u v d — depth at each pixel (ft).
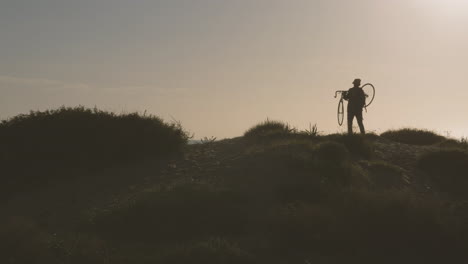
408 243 29.63
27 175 40.04
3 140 43.16
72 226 32.37
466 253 29.22
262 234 30.14
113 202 35.78
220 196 34.17
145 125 47.29
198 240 29.07
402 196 33.42
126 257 26.61
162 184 37.81
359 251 28.60
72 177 40.91
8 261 25.16
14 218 31.01
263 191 35.58
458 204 35.60
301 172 37.91
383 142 53.67
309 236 29.40
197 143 51.06
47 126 44.55
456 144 54.90
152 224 31.27
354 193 34.35
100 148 43.55
